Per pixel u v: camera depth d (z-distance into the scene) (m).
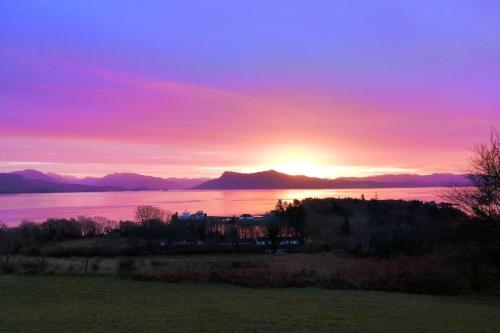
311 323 16.20
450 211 36.97
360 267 33.53
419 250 44.12
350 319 17.09
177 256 68.75
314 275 30.61
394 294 25.48
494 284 28.17
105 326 15.44
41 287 25.91
